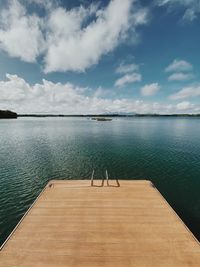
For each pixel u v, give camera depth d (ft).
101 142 152.87
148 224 32.78
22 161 97.96
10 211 50.14
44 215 35.60
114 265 24.09
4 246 27.25
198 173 78.74
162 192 62.03
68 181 52.95
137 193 45.27
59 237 29.40
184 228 31.63
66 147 132.98
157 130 254.88
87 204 39.99
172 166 87.51
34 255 25.73
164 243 28.02
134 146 134.31
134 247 27.25
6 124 392.68
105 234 30.14
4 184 68.23
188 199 57.31
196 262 24.58
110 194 44.80
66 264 24.27
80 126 340.59
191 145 137.08
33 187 65.62
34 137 186.19
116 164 91.30
